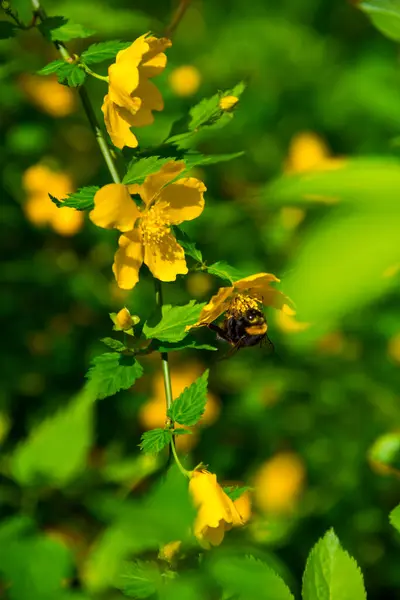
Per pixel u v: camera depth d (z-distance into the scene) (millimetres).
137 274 850
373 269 599
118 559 815
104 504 727
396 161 712
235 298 839
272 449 1172
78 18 1022
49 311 1214
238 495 838
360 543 1105
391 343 1171
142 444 833
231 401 1205
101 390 839
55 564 850
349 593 790
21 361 1160
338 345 1172
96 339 1202
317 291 594
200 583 794
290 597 786
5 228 1210
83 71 851
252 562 792
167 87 1122
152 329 850
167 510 716
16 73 1103
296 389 1186
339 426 1164
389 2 820
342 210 665
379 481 1126
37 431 903
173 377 1164
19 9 1090
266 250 1174
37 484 902
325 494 1127
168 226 844
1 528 860
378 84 1016
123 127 854
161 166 839
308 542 1081
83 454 900
